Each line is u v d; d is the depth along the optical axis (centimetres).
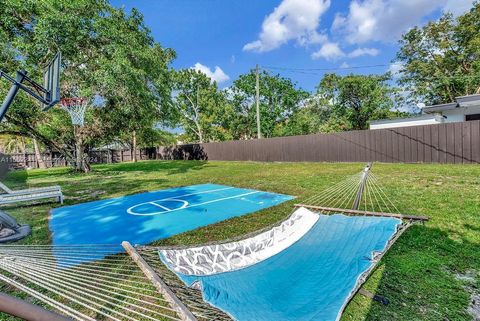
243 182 936
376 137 1283
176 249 226
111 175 1355
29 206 683
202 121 2733
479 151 1003
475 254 303
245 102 2683
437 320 205
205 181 1014
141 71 1165
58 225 512
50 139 1469
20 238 436
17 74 514
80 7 1053
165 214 564
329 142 1454
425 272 271
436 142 1105
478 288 243
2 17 964
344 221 338
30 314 75
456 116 1298
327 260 243
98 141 1642
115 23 1212
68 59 1080
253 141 1825
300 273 222
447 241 338
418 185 662
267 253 266
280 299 183
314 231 316
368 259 240
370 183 646
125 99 1223
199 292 173
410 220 332
